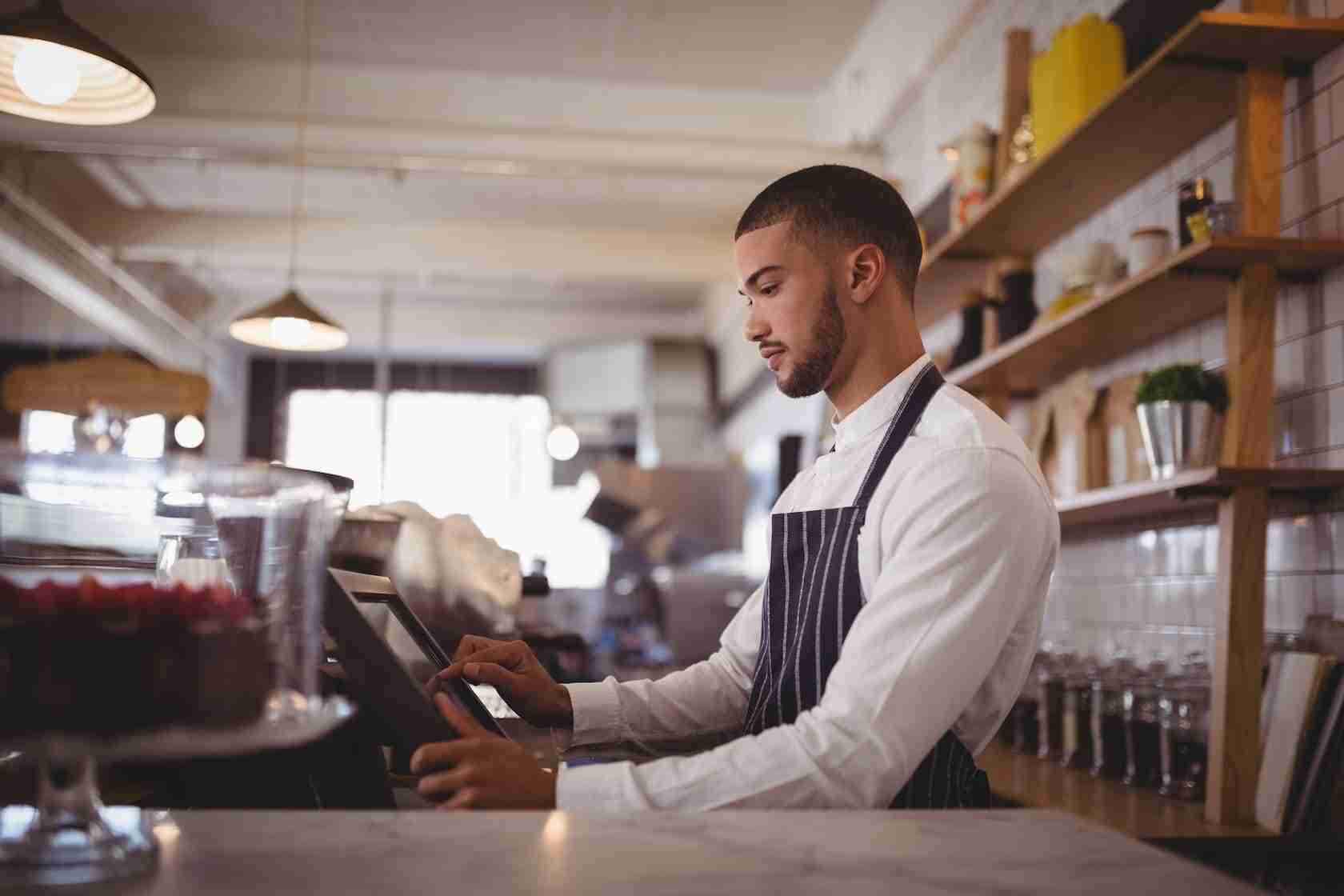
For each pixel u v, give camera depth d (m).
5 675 0.71
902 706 1.20
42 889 0.68
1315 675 2.04
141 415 6.68
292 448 12.11
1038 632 1.42
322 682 1.33
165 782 1.36
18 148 6.34
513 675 1.57
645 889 0.69
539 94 6.47
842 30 5.81
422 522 2.14
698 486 9.79
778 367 1.54
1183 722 2.43
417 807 1.46
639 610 9.46
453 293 10.55
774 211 1.53
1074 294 3.05
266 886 0.69
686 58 6.16
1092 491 2.85
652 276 8.77
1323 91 2.34
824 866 0.75
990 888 0.71
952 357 3.78
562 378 11.43
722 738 1.70
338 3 5.64
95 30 5.88
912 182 5.49
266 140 6.43
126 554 0.93
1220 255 2.23
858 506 1.44
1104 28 3.02
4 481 0.80
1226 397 2.43
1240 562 2.15
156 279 9.76
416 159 6.54
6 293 9.40
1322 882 1.83
